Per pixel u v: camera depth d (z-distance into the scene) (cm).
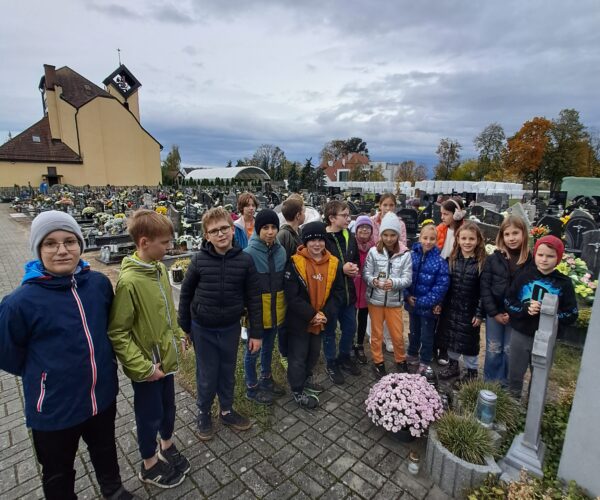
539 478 215
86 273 184
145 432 219
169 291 224
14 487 227
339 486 228
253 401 311
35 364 166
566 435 207
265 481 232
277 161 7000
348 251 356
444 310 347
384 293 341
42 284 166
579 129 3519
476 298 330
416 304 349
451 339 339
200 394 263
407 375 284
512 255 309
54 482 179
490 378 324
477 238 329
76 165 3741
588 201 1797
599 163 4184
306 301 294
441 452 225
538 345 210
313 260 300
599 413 193
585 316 410
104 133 3888
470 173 4934
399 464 246
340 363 371
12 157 3419
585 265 595
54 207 1856
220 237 244
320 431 278
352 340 363
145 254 207
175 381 347
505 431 252
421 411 252
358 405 313
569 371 366
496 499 204
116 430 280
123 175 4053
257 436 272
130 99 4272
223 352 262
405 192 3541
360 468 242
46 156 3581
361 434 275
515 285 281
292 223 353
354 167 6047
